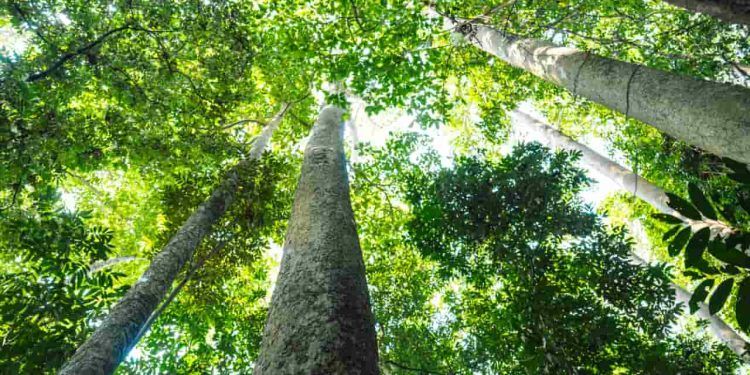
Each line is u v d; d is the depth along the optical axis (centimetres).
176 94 537
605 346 458
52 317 392
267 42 657
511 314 492
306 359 200
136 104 518
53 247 449
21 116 426
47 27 451
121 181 1027
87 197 1002
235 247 658
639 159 937
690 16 732
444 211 610
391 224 984
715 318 809
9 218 433
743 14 229
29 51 489
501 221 563
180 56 541
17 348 364
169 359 648
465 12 791
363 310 252
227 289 783
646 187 845
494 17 707
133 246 991
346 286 266
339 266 287
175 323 700
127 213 1020
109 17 495
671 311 479
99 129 525
